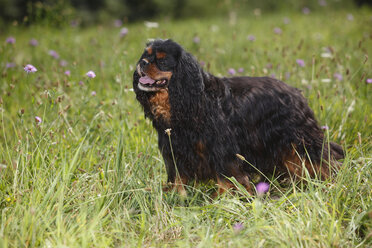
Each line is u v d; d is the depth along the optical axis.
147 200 4.22
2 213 3.67
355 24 14.08
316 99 6.07
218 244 3.46
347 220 3.84
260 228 3.52
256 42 11.50
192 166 4.53
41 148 4.88
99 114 5.43
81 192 4.15
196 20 17.62
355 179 4.07
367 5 21.28
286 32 12.68
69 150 5.04
